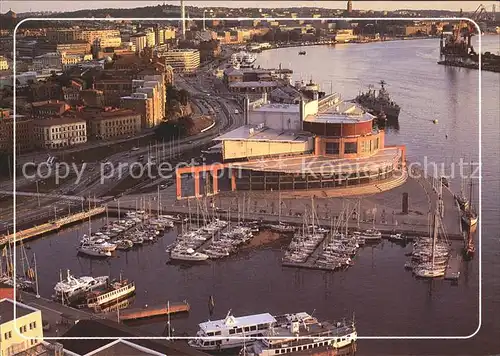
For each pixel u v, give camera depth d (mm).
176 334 180750
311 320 179875
